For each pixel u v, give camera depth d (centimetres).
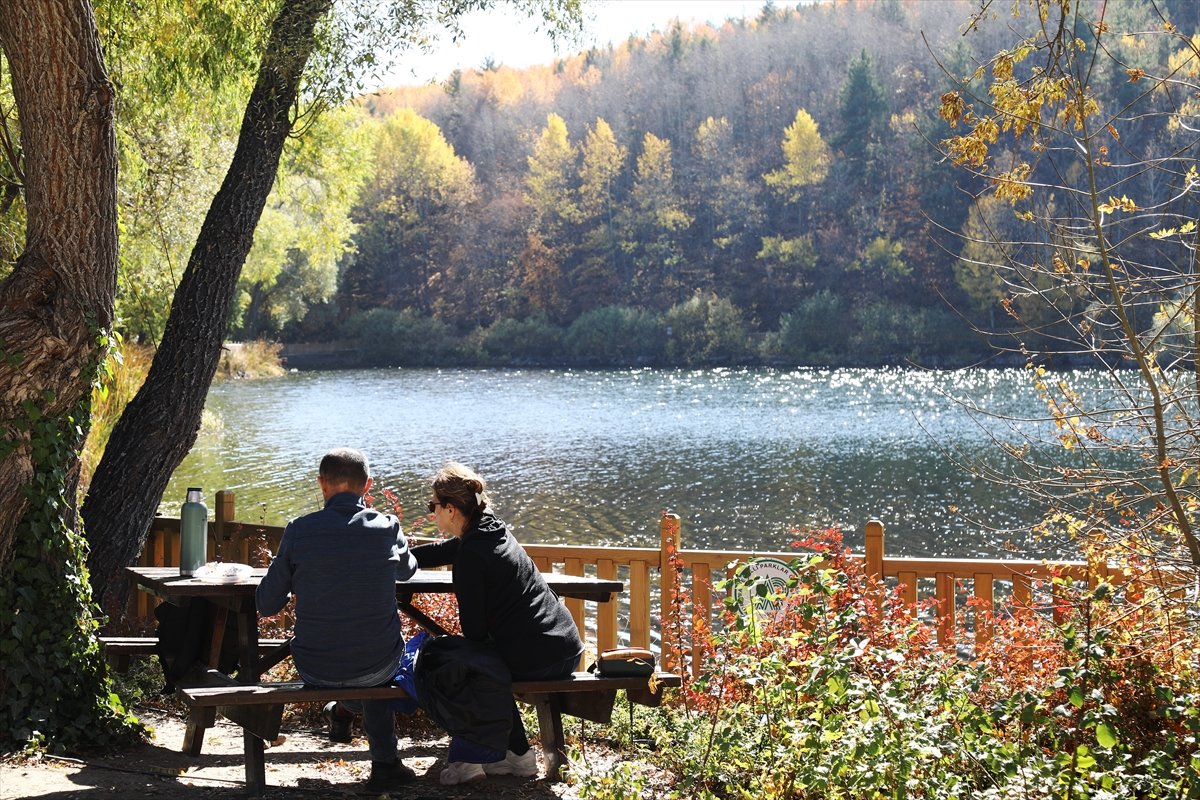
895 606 589
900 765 389
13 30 482
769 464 2744
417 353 8850
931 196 8450
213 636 500
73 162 493
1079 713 429
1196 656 453
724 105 11031
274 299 7312
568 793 453
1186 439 548
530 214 10281
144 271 1777
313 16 843
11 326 476
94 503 764
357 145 2022
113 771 455
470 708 439
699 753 475
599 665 471
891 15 11156
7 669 477
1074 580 574
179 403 786
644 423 3788
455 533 466
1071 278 542
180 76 1126
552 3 999
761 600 495
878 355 7675
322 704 594
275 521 1892
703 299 8588
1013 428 595
